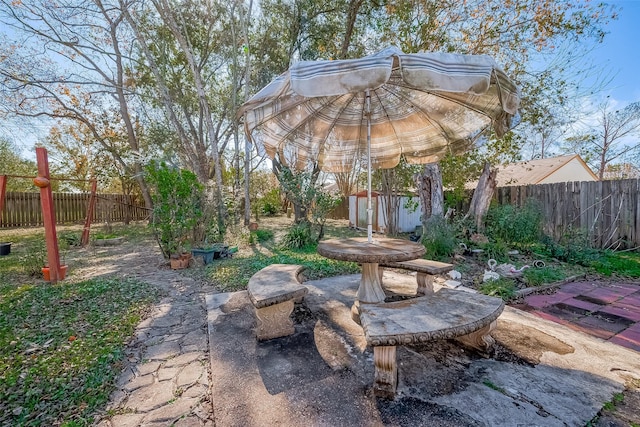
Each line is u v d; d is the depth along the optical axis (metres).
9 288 4.01
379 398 1.69
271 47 10.98
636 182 5.39
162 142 11.37
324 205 7.82
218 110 12.02
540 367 1.99
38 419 1.62
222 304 3.33
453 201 7.66
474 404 1.62
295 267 3.29
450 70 1.69
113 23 9.27
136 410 1.66
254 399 1.69
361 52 8.64
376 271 3.00
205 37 10.82
